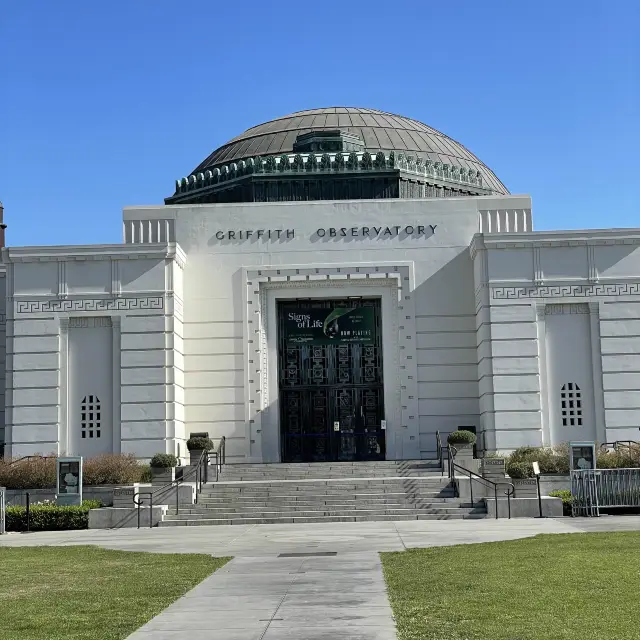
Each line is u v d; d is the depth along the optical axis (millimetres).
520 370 40094
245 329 43219
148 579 18672
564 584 16312
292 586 17484
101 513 32344
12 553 23797
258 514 32906
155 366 40562
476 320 42781
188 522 32469
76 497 33625
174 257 41188
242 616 14836
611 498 31469
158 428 40250
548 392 40156
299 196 46094
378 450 43656
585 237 40688
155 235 43938
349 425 43906
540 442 39656
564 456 36781
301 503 34031
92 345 40969
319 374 44219
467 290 43406
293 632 13547
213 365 43031
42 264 41219
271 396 43312
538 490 31719
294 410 44062
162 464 36219
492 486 34312
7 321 41125
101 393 40688
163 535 28656
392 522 31109
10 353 40906
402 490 35250
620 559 18953
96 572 19859
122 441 40125
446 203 43938
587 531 25344
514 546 21859
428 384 43031
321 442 43781
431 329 43281
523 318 40375
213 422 42781
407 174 46531
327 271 43500
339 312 44375
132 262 41094
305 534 27562
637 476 31594
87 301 40969
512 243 40625
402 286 43469
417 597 15688
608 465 35781
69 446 40438
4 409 44688
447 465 37875
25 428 40531
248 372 42938
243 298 43438
